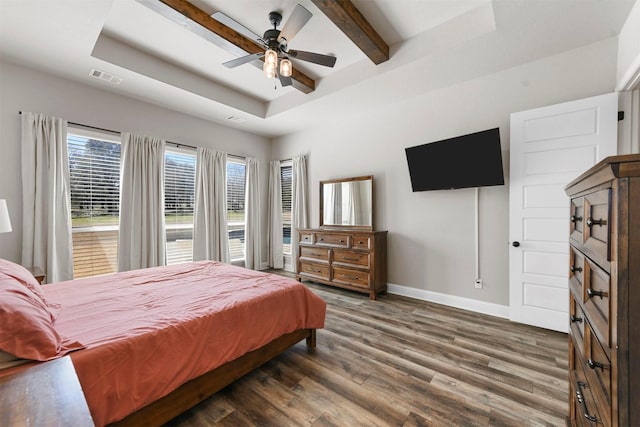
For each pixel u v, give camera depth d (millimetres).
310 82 3574
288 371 1987
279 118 4348
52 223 2852
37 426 559
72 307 1636
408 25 2559
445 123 3322
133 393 1222
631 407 654
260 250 5219
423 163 3363
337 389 1785
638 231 654
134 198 3461
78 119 3119
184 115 4113
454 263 3297
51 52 2551
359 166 4203
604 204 770
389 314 3064
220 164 4473
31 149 2764
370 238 3592
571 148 2461
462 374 1938
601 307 810
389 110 3846
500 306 2979
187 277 2396
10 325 1039
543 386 1798
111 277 2346
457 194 3268
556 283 2561
